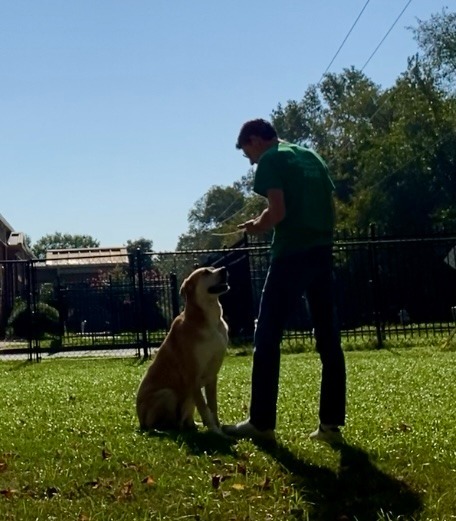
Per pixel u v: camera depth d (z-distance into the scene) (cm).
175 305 1997
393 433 638
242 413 797
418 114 4419
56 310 3117
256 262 2095
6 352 2173
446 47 4531
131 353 2030
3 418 811
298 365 1373
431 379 1040
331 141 6247
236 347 1906
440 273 2361
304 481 505
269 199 581
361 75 6738
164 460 557
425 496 466
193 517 448
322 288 605
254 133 618
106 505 469
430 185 4322
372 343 1841
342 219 4466
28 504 474
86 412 827
